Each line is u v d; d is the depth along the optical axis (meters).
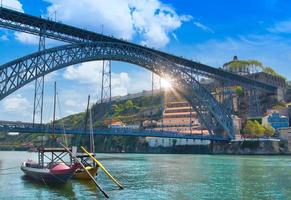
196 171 71.94
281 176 61.81
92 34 115.31
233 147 172.62
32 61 98.44
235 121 184.38
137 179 57.41
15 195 42.03
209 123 170.50
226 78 175.38
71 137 163.38
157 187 48.34
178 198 40.19
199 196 41.50
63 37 108.62
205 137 166.62
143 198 40.03
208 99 162.38
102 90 135.62
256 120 192.62
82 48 110.38
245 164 93.00
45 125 109.12
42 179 50.62
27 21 98.44
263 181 54.81
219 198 40.31
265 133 180.12
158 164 94.12
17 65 95.31
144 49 132.62
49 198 40.12
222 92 187.25
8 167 81.69
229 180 56.12
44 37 102.62
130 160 115.81
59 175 47.41
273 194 42.91
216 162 102.75
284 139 172.12
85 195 41.81
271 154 164.38
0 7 91.50
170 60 150.25
